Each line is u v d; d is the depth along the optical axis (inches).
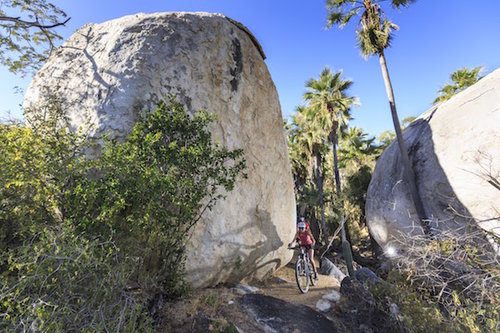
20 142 117.8
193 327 128.6
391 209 365.1
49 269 85.6
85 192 113.0
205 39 233.3
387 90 377.1
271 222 252.2
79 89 191.2
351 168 786.2
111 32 216.2
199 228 187.9
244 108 251.9
